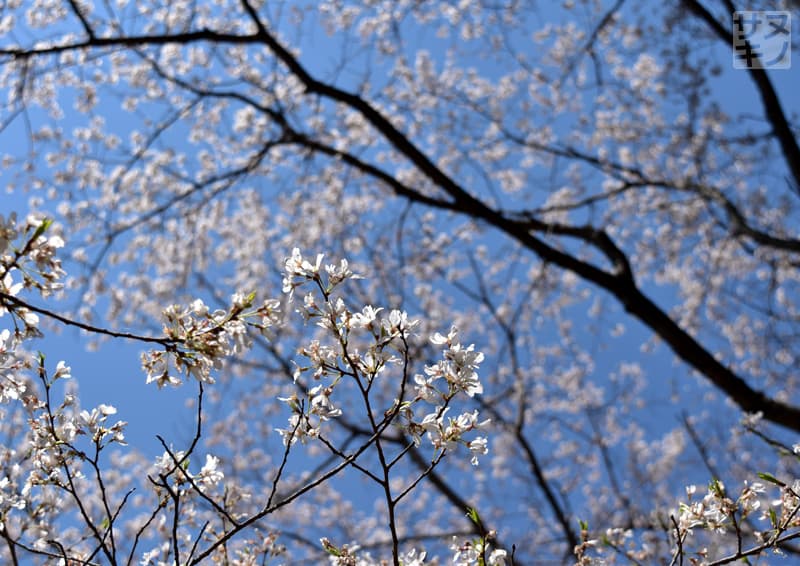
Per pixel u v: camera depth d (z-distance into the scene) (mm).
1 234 1854
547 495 9016
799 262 9102
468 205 9352
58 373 2426
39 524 2701
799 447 3117
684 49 9875
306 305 2201
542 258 9234
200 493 2260
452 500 9758
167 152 10477
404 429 2207
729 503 2441
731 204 8883
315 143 9758
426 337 9125
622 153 11328
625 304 8969
